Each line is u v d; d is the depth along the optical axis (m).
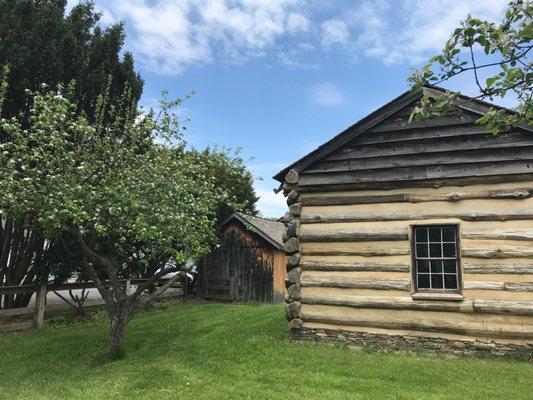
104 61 12.15
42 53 10.71
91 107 11.87
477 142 7.94
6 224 11.30
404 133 8.52
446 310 7.73
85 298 12.79
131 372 6.78
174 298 16.98
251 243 17.19
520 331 7.22
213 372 6.71
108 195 7.33
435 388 5.86
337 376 6.44
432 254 8.17
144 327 10.52
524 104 3.28
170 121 8.99
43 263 11.66
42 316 11.01
